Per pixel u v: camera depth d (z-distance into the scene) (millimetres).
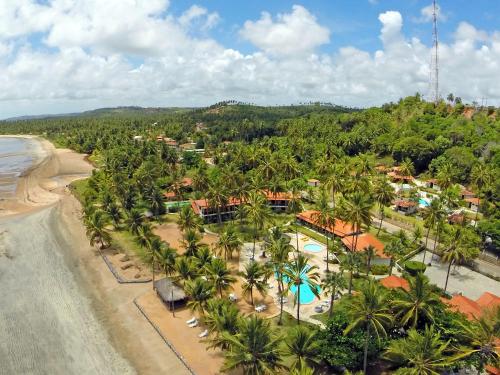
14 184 178000
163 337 64188
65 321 69438
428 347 45781
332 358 53375
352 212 78250
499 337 45688
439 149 173250
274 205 129875
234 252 97250
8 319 69938
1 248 101375
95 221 97312
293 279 62812
